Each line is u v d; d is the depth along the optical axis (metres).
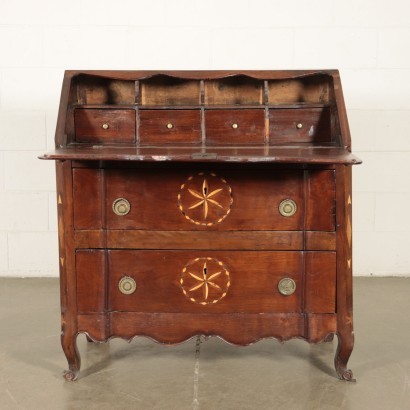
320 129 2.59
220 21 3.48
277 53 3.50
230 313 2.29
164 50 3.50
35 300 3.28
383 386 2.29
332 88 2.57
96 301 2.30
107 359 2.55
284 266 2.27
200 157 2.01
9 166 3.56
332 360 2.54
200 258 2.27
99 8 3.47
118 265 2.28
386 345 2.69
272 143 2.60
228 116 2.61
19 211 3.60
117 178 2.24
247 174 2.22
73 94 2.59
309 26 3.48
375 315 3.07
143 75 2.63
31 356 2.58
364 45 3.50
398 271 3.67
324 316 2.28
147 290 2.29
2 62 3.49
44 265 3.66
